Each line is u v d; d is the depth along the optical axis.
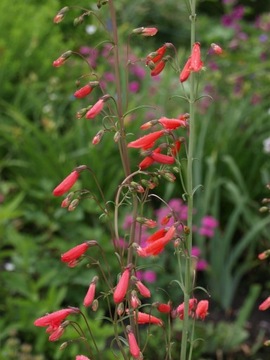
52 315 0.87
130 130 2.06
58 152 2.07
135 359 0.85
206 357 1.66
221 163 2.11
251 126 2.16
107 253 1.73
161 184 2.03
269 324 1.81
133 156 2.03
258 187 2.14
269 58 2.78
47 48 2.54
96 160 1.98
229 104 2.35
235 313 1.86
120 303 0.83
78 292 1.72
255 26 3.02
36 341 1.58
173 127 0.88
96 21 2.79
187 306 0.92
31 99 2.30
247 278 2.01
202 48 3.21
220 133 2.15
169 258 1.83
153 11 3.51
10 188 2.01
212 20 3.53
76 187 1.91
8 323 1.59
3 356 1.50
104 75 2.42
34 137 2.18
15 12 2.60
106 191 1.99
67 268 1.71
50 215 1.86
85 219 1.91
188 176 0.90
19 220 1.93
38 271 1.70
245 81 2.60
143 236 1.72
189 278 0.91
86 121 2.07
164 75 2.32
